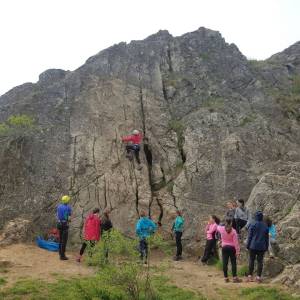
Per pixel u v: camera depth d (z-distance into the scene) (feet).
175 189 79.20
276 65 120.57
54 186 77.97
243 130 86.74
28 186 77.51
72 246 70.79
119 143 84.94
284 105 101.35
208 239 64.44
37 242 67.92
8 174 78.13
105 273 43.37
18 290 45.24
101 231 60.39
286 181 70.59
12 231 69.15
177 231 67.51
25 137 82.07
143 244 51.57
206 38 116.16
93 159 81.71
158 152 85.61
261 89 104.88
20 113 93.81
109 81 96.43
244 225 64.44
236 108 94.53
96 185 78.33
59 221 61.31
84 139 84.23
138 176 80.84
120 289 42.73
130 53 107.65
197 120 89.51
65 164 80.69
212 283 52.13
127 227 74.95
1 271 53.11
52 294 44.83
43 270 54.34
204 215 75.56
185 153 84.69
